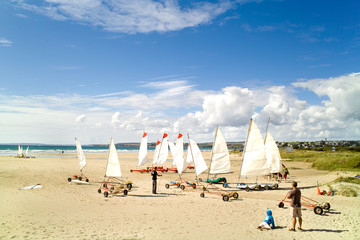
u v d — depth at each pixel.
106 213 12.42
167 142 41.09
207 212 13.02
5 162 40.22
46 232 9.23
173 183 22.23
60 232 9.27
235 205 14.82
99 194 17.52
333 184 20.98
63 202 14.55
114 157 18.83
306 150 84.44
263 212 13.19
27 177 23.19
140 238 8.76
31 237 8.63
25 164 37.41
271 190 20.67
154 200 15.95
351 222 11.18
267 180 27.88
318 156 55.09
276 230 10.05
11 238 8.48
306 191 19.67
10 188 17.78
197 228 10.17
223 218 11.88
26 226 9.92
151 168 35.78
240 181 27.12
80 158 24.00
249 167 21.05
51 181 21.86
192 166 41.75
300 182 25.44
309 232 9.81
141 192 18.86
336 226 10.61
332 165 37.16
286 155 68.31
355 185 19.77
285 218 11.97
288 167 42.56
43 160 47.91
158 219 11.46
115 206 14.03
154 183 18.44
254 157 21.05
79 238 8.61
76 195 16.73
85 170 32.28
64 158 56.22
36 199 14.87
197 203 15.25
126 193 17.39
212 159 22.31
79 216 11.71
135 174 31.77
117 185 21.20
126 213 12.49
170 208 13.81
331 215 12.42
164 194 18.22
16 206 13.05
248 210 13.60
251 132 21.20
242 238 9.02
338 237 9.20
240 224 10.90
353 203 15.06
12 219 10.83
